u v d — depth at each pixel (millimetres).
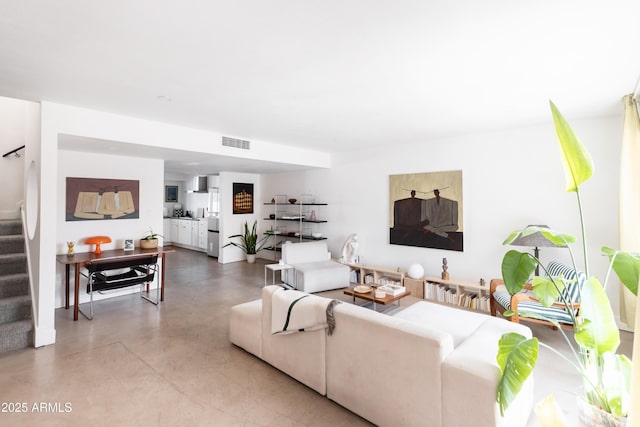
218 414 2111
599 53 2068
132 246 4707
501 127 4070
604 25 1731
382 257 5527
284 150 5414
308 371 2393
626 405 1501
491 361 1816
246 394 2336
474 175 4480
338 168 6203
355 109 3301
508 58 2145
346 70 2340
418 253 5090
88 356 2889
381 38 1878
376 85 2627
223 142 4527
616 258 1648
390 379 1936
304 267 5062
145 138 3730
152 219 5148
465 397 1686
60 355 2904
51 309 3139
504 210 4227
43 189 3061
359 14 1631
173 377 2553
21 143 4902
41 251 3076
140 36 1853
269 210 7746
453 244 4680
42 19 1670
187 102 3070
